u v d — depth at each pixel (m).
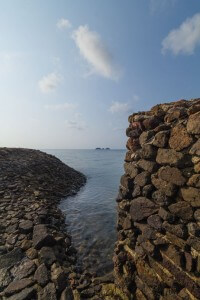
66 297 4.39
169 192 3.58
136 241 4.41
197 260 3.03
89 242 8.44
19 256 5.91
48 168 23.33
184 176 3.35
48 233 6.96
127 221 4.70
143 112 4.82
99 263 6.83
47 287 4.61
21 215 8.79
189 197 3.23
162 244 3.67
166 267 3.52
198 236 3.04
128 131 5.03
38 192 13.49
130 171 4.81
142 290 4.02
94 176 33.66
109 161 79.06
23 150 30.33
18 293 4.46
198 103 3.42
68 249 7.11
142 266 4.09
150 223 3.98
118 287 4.66
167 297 3.48
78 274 5.47
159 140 3.90
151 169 4.06
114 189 21.41
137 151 4.62
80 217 11.60
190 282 3.07
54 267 5.35
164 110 4.19
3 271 5.27
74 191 19.14
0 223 7.97
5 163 19.53
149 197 4.12
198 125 3.13
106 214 12.30
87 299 4.47
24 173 18.11
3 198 11.10
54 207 11.79
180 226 3.33
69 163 63.34
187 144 3.33
